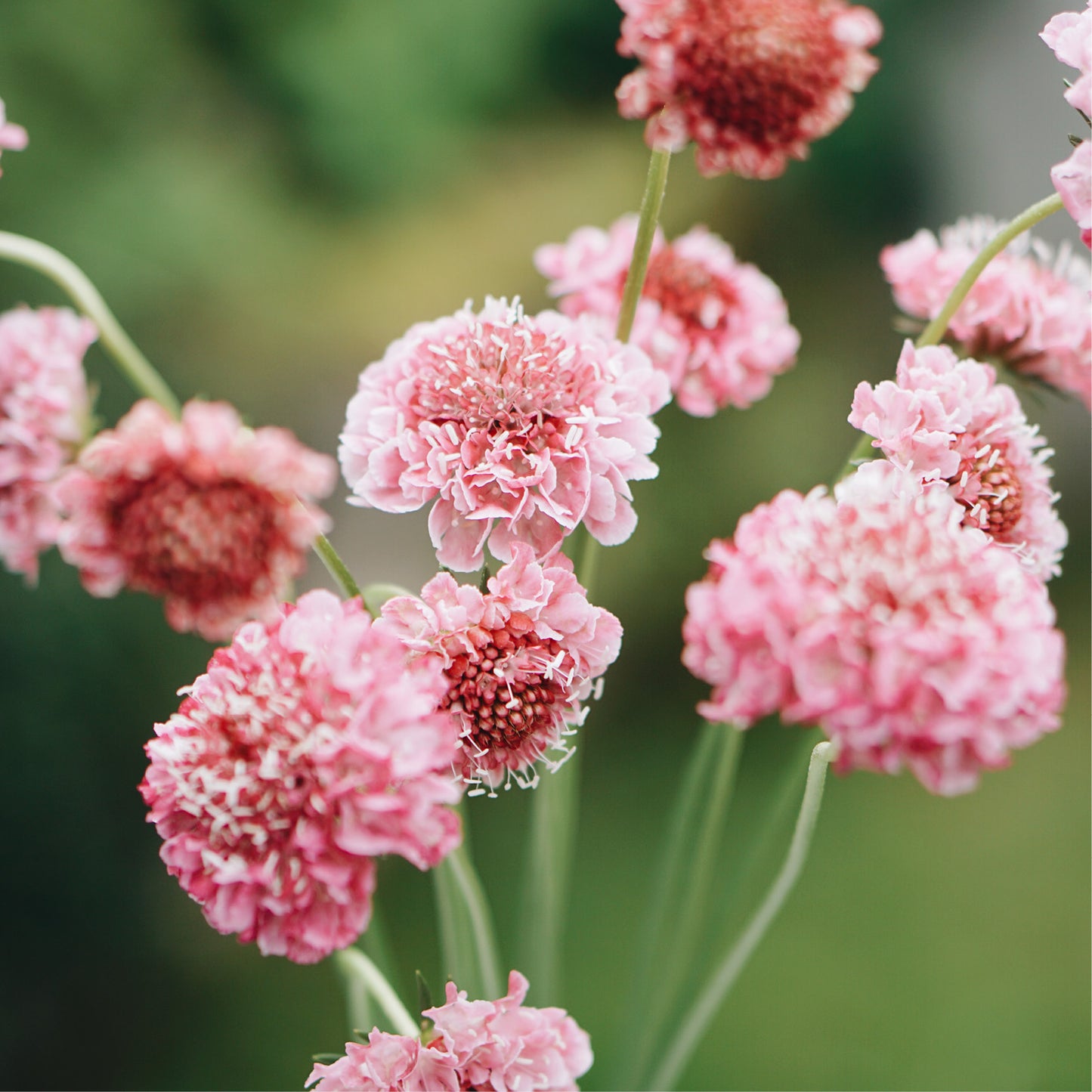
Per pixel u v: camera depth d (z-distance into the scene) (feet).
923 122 4.74
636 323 1.66
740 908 1.65
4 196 3.27
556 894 1.62
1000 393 1.39
